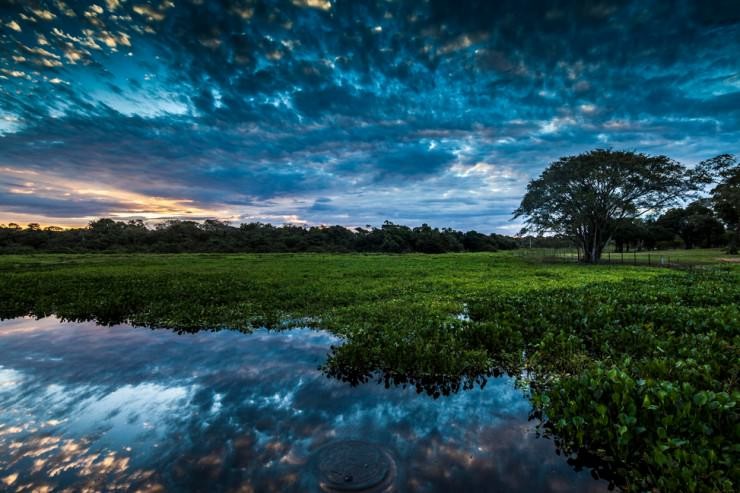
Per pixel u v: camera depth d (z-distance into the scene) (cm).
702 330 862
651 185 3566
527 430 518
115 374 737
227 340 977
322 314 1245
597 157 3678
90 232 8425
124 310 1295
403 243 9269
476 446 478
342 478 412
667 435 426
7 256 5006
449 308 1288
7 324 1173
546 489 400
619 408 473
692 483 359
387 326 999
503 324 953
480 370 732
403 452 464
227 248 7769
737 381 577
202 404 600
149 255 5550
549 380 675
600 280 2027
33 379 712
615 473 427
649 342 770
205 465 438
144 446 480
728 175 4294
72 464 441
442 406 593
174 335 1029
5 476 419
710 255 4578
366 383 688
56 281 2055
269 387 670
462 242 10888
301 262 3962
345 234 10225
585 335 881
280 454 459
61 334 1042
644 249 8600
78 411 578
